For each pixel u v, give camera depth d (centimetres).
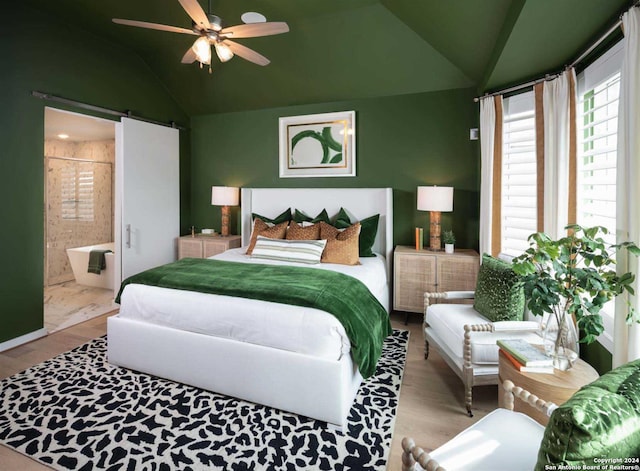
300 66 387
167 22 339
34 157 317
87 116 364
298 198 438
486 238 323
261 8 311
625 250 164
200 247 458
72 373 252
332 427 196
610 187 206
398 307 365
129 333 251
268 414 207
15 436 186
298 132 445
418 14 293
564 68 249
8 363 269
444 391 236
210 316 226
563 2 185
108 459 171
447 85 373
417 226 399
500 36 250
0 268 293
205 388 228
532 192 290
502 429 127
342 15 322
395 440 187
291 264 322
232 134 484
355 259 340
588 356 219
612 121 204
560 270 164
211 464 169
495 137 316
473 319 239
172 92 469
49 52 327
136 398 221
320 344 200
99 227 586
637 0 155
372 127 411
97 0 304
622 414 83
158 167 449
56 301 425
